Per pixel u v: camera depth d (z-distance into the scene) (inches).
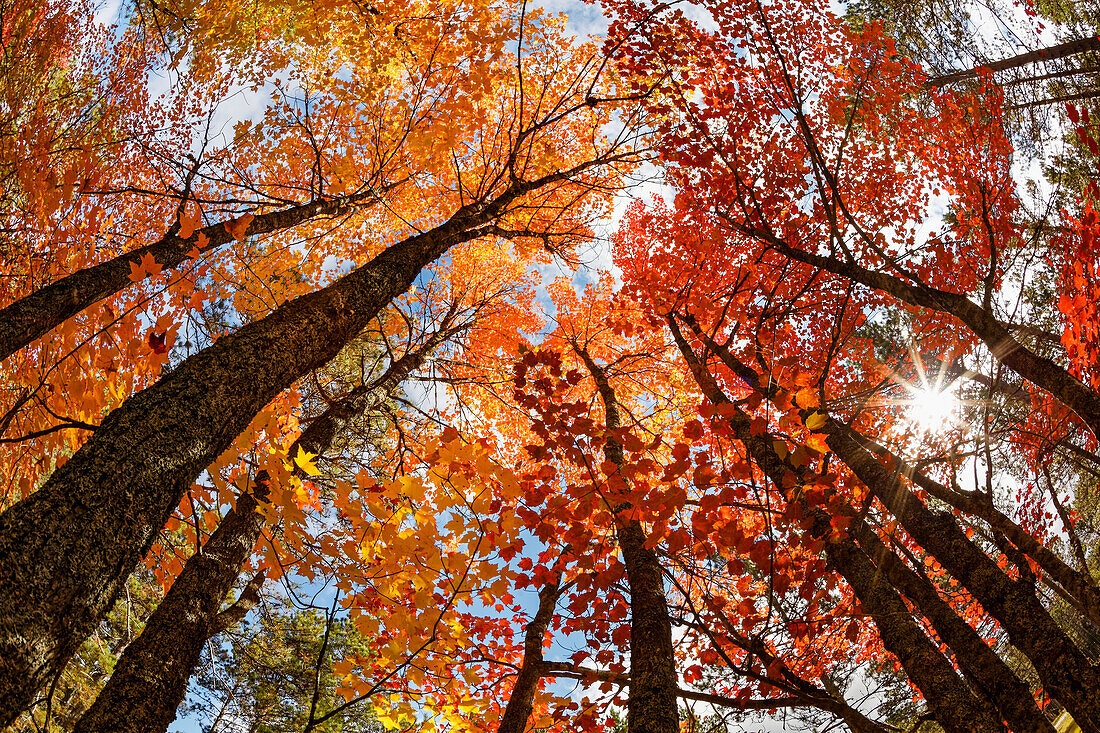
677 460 190.7
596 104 291.7
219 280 292.0
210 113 239.6
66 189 269.7
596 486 194.4
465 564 160.4
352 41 310.8
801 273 345.1
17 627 74.3
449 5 295.6
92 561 85.0
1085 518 394.3
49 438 197.2
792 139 317.4
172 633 122.1
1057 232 308.0
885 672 289.9
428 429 309.7
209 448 109.3
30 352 220.8
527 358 233.0
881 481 184.4
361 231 351.9
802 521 188.5
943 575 340.2
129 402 107.5
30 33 325.4
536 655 203.2
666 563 219.0
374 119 317.7
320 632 361.4
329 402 257.6
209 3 330.3
